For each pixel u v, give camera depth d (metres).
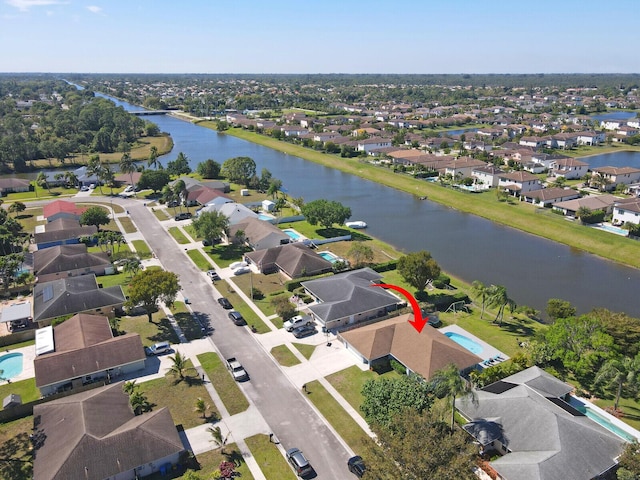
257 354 67.94
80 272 93.25
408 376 56.47
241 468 47.97
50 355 61.72
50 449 47.34
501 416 51.72
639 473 42.31
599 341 62.19
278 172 197.00
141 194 156.25
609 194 148.88
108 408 52.56
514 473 44.75
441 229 128.00
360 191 167.75
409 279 82.94
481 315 80.19
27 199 149.25
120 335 71.75
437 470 37.62
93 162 167.75
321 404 57.66
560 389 57.06
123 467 45.56
